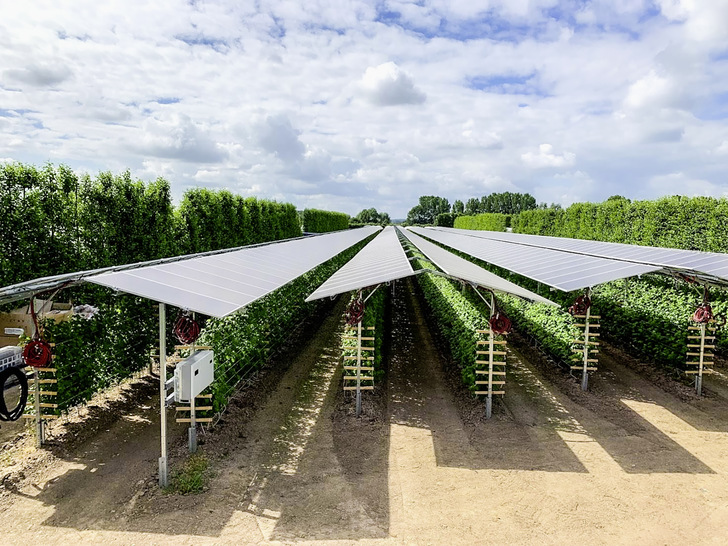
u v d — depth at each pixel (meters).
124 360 10.70
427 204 160.75
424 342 15.85
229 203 21.64
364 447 8.57
